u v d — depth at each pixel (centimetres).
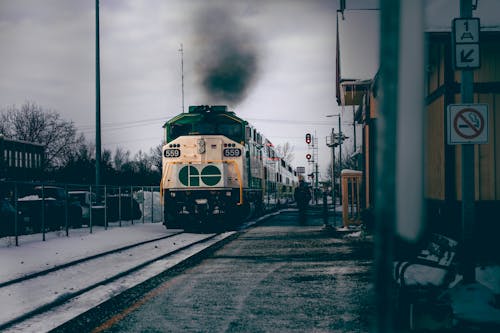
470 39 712
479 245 1088
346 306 678
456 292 636
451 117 715
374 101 1761
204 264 1109
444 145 1124
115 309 687
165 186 2070
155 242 1641
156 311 671
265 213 2934
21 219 1800
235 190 2055
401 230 114
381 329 122
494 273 799
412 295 615
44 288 845
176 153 2075
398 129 114
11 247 1376
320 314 637
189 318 630
